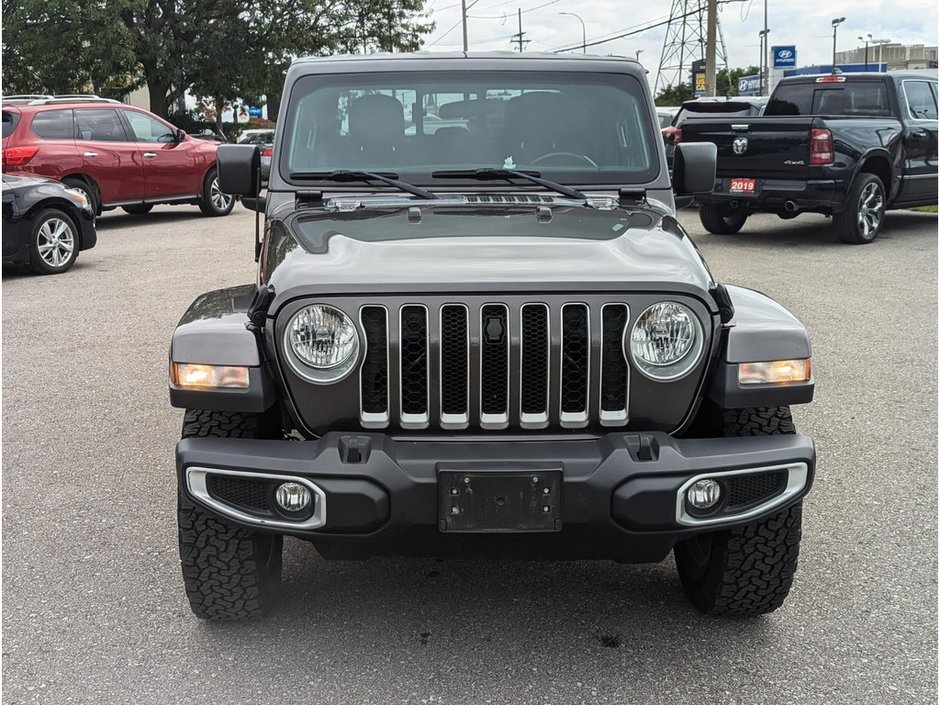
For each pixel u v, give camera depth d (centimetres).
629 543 288
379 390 289
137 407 583
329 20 3134
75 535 407
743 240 1231
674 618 340
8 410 578
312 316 283
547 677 304
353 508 277
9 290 956
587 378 287
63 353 711
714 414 318
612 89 412
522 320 284
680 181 405
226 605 320
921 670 306
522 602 353
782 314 309
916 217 1485
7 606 348
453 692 296
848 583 363
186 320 307
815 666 309
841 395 596
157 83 2923
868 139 1142
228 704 291
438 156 400
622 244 316
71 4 2589
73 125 1388
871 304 842
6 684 300
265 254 334
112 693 296
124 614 343
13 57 2744
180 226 1491
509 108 405
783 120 1112
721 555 318
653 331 287
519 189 393
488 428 288
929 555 385
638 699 292
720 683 300
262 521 284
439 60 412
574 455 280
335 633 330
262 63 3012
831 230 1325
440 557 296
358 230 332
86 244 1089
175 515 427
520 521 278
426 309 283
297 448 283
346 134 402
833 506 433
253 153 405
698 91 4122
